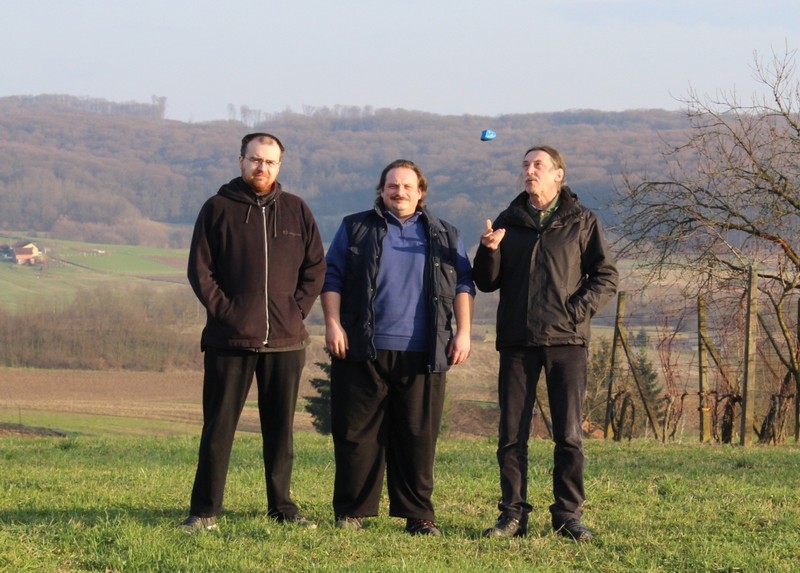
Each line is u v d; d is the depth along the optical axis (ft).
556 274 21.29
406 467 21.63
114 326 235.20
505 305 21.57
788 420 47.37
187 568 17.76
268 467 21.67
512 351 21.53
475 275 21.61
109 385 212.43
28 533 19.98
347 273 21.72
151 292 255.70
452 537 20.99
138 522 20.76
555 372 21.34
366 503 21.74
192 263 20.99
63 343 232.73
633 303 54.85
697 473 30.35
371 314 21.30
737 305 51.72
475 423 125.29
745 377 42.42
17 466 33.68
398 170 21.75
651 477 29.04
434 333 21.30
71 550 19.19
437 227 21.86
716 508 24.03
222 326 20.76
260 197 21.20
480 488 27.09
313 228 21.56
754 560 19.04
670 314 53.47
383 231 21.67
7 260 426.10
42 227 575.38
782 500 25.30
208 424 21.08
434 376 21.58
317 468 32.22
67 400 191.11
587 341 21.58
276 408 21.49
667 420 47.14
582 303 21.18
